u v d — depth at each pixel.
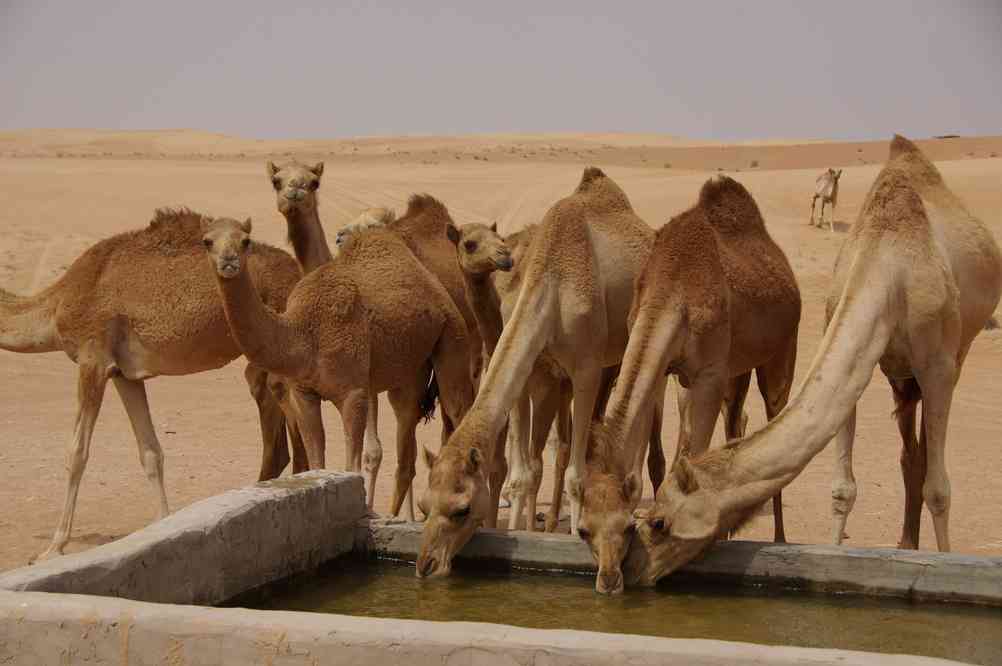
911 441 7.76
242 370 19.03
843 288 7.40
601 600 5.79
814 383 6.50
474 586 6.06
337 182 45.88
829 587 5.86
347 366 7.72
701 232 7.38
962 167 42.53
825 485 10.53
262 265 8.73
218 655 4.13
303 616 4.15
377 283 8.13
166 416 14.43
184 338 8.30
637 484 5.96
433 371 8.86
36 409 14.65
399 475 8.43
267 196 38.44
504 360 7.02
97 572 4.72
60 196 35.59
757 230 8.64
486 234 8.30
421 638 3.98
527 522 8.18
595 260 7.84
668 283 7.16
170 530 5.22
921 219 7.13
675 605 5.72
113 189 38.38
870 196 7.35
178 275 8.34
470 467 6.28
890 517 9.21
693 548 5.96
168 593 5.11
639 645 3.85
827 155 92.38
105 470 10.77
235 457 11.55
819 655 3.73
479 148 120.38
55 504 9.34
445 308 8.60
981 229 7.92
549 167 60.41
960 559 5.65
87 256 8.45
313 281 7.82
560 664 3.87
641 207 35.94
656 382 6.87
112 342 8.32
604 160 89.12
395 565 6.47
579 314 7.54
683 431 8.80
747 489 6.11
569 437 8.92
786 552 5.93
